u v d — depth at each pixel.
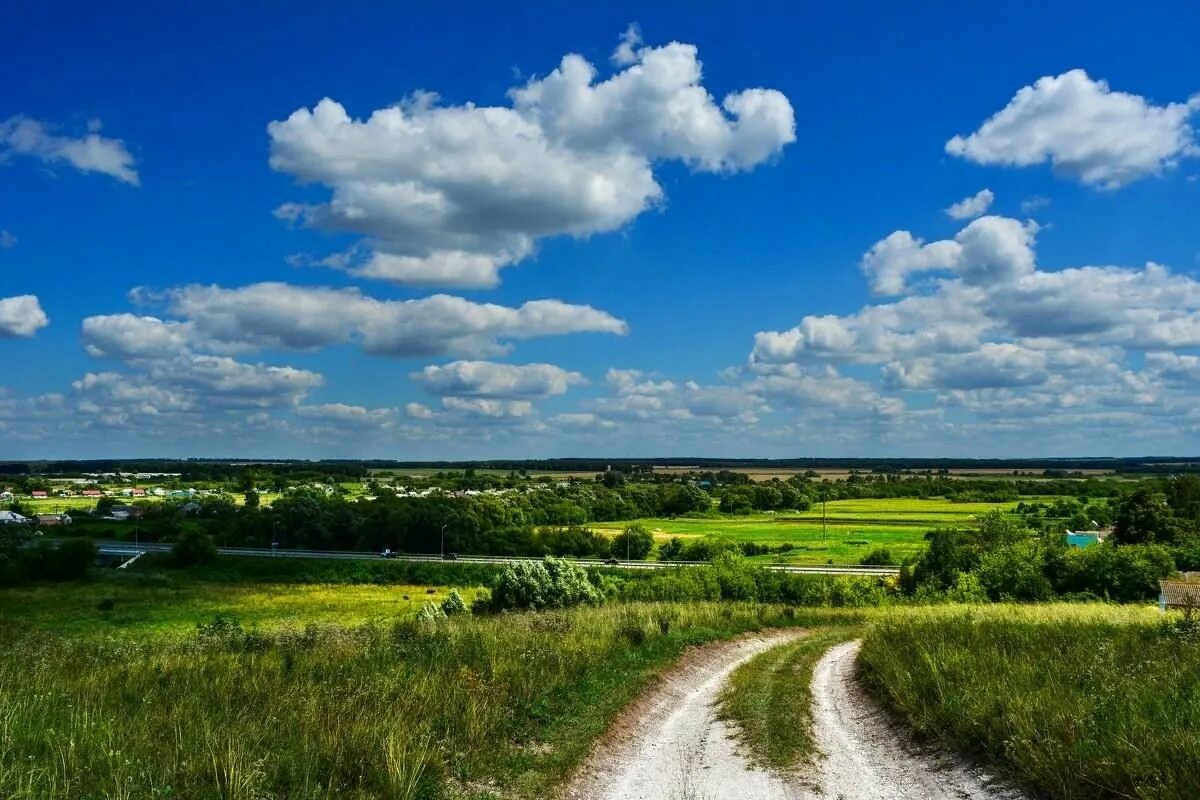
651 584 65.38
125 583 92.31
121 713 11.12
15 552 95.06
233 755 8.86
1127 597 62.19
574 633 21.88
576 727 13.08
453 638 19.42
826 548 109.12
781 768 11.66
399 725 10.77
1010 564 66.00
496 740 11.55
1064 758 9.54
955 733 11.84
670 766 11.94
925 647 17.28
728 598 65.81
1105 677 12.73
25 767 8.46
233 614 72.38
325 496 162.12
